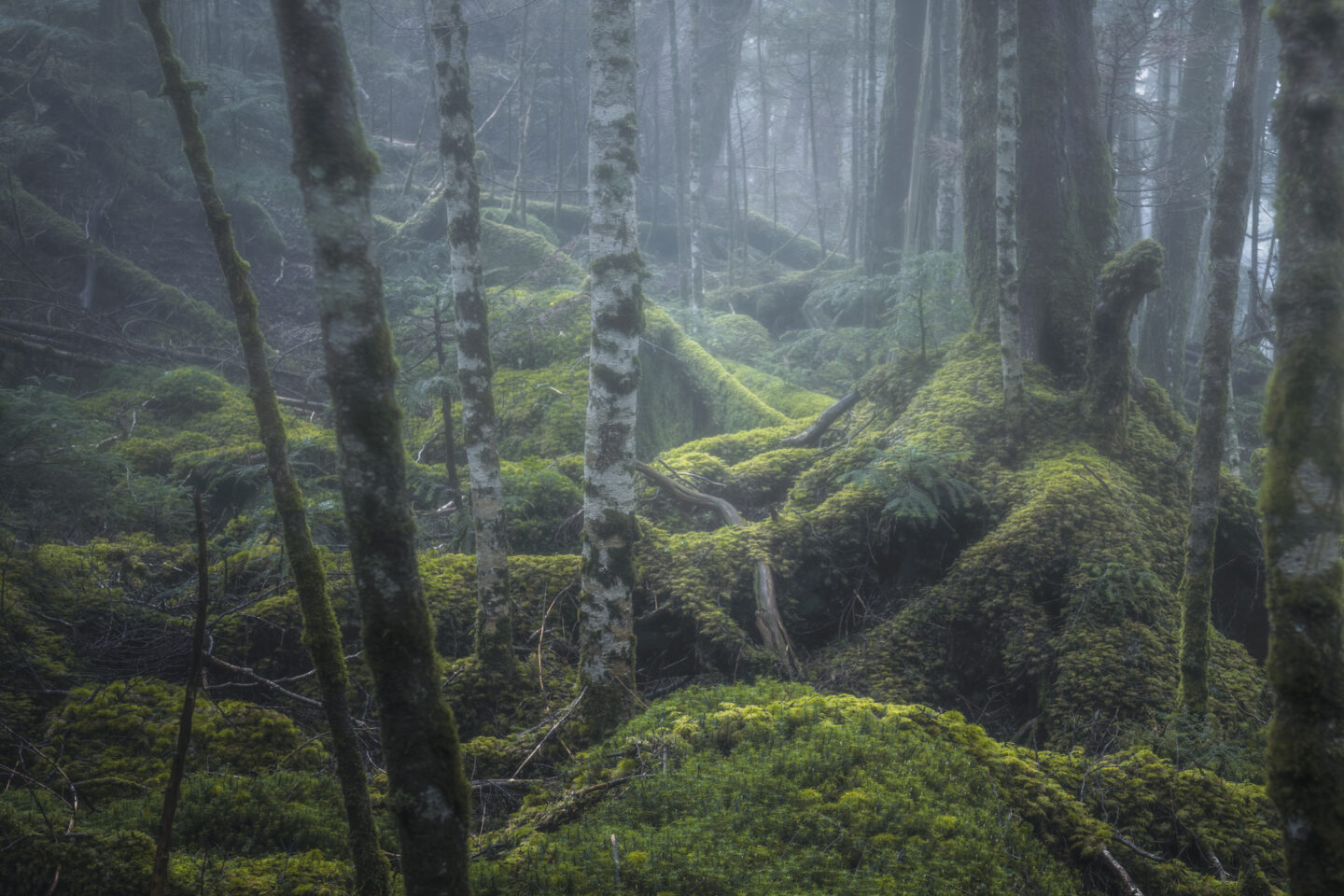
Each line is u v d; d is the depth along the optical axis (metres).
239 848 3.82
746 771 3.99
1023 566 6.40
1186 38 12.30
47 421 6.54
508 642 6.01
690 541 7.32
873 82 17.59
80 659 5.63
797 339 16.52
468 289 5.91
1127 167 14.02
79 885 3.27
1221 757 4.67
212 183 3.19
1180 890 3.68
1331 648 2.08
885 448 8.20
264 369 3.16
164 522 7.83
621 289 5.57
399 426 2.41
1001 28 7.54
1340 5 2.11
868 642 6.55
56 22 15.98
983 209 9.38
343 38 2.32
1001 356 8.64
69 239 13.81
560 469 9.65
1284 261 2.21
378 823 4.17
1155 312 14.75
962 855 3.43
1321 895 2.02
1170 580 6.60
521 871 3.44
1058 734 5.43
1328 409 2.12
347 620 6.36
